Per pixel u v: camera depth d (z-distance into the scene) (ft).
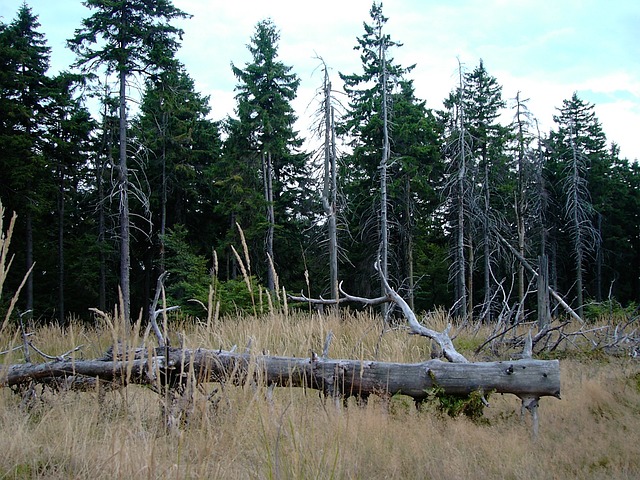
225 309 43.45
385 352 25.52
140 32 56.90
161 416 13.64
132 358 11.82
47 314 87.15
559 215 99.30
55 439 13.00
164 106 67.46
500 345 33.17
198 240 100.78
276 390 18.17
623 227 113.29
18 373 17.42
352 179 88.89
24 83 72.33
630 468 13.79
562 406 19.17
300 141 91.50
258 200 81.87
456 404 17.03
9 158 68.08
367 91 80.59
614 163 120.06
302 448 11.30
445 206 84.33
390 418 16.62
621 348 32.83
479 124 87.56
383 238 70.79
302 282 91.50
